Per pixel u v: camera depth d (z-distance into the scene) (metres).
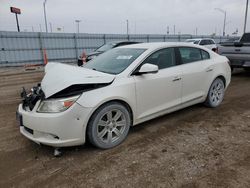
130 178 2.68
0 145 3.59
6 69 16.30
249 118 4.46
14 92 7.60
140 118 3.74
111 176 2.73
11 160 3.16
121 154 3.22
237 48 8.60
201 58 4.79
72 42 22.53
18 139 3.79
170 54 4.16
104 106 3.22
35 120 3.02
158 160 3.04
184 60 4.39
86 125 3.11
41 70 14.89
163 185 2.54
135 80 3.54
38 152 3.35
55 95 2.98
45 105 3.02
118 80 3.39
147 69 3.44
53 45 21.45
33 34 20.09
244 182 2.55
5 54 18.97
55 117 2.92
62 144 3.02
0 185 2.65
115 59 4.02
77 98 3.00
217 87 5.14
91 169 2.89
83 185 2.60
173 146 3.40
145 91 3.67
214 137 3.66
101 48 12.00
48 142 3.01
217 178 2.63
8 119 4.77
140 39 27.17
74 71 3.56
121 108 3.42
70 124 2.98
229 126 4.09
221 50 9.16
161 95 3.94
